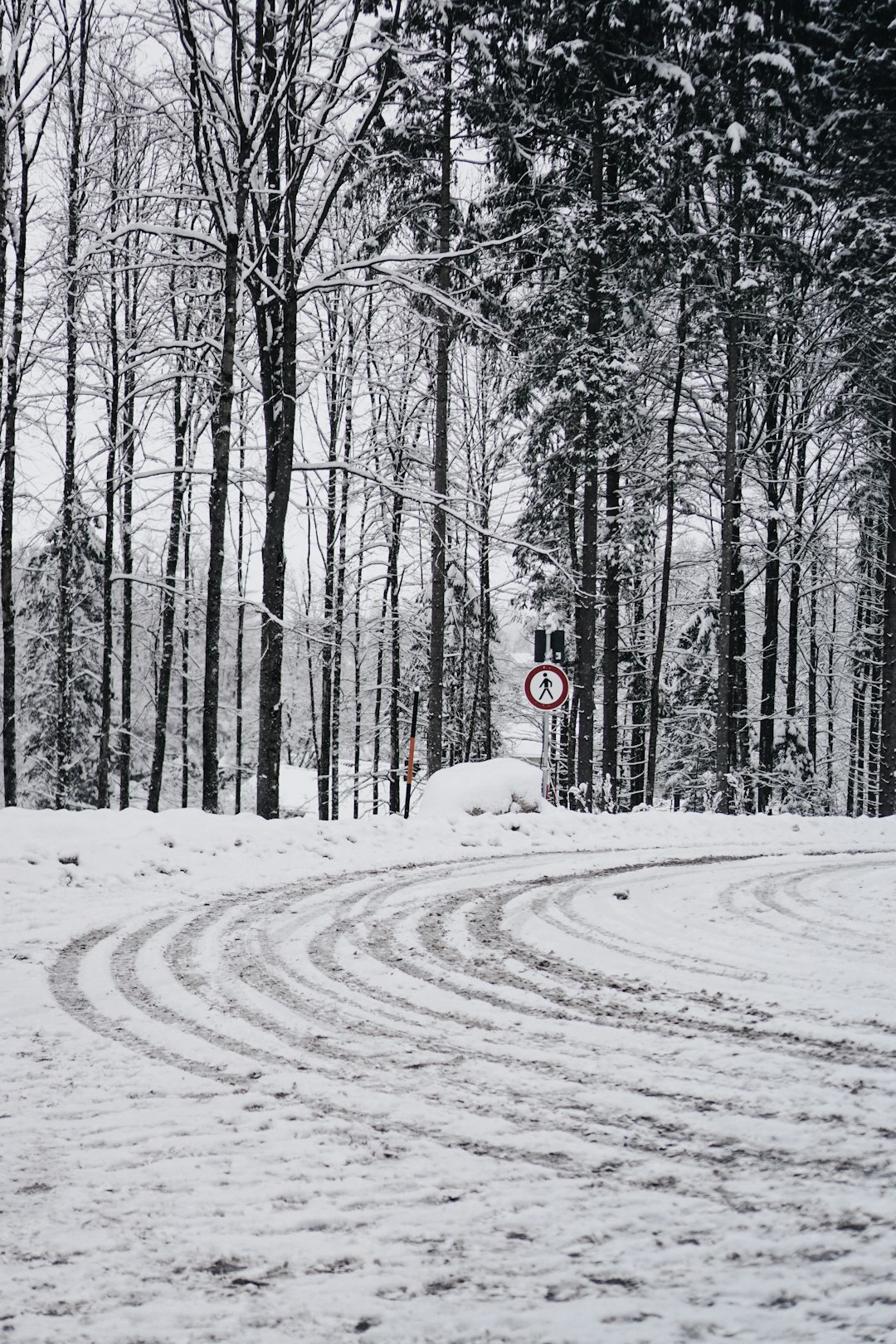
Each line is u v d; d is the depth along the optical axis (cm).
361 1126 384
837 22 2523
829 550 3131
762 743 3083
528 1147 363
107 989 599
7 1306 264
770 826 1706
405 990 598
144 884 969
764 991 593
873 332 2600
